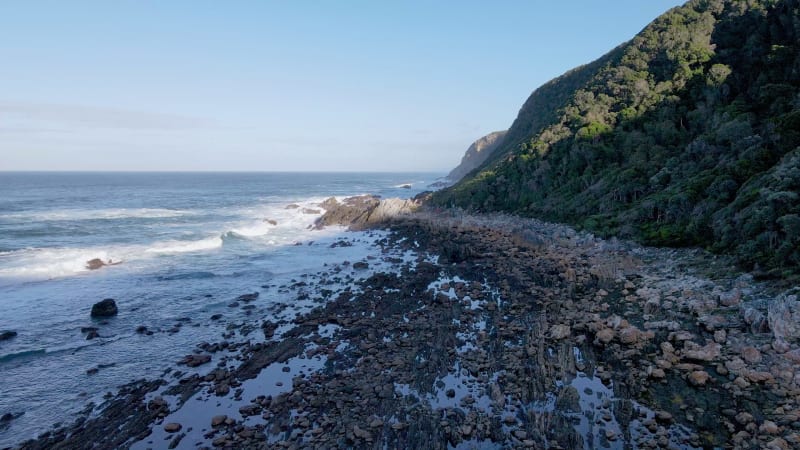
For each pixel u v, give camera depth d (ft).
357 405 57.62
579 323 78.95
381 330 82.94
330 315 91.86
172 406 59.77
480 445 48.52
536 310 89.10
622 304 86.84
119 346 79.20
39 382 66.59
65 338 82.38
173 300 104.06
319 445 49.65
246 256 149.48
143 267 132.57
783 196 84.38
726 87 159.74
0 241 155.63
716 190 113.91
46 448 51.72
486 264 126.62
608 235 136.15
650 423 49.55
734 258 91.50
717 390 54.19
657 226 126.82
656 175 148.97
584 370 63.16
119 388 65.05
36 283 113.80
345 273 127.34
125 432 54.24
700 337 67.10
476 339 76.74
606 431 49.11
